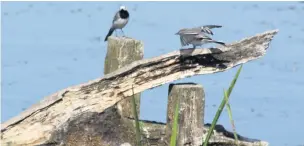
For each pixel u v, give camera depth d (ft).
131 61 39.68
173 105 37.50
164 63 37.45
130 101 39.27
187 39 37.50
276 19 80.28
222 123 54.39
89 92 37.22
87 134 37.27
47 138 36.78
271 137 53.06
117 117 37.78
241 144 38.86
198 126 37.58
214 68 38.11
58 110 36.91
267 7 82.99
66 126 36.96
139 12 79.92
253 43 38.29
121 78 37.40
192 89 37.29
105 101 37.42
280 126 54.75
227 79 61.05
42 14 79.66
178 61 37.58
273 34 38.45
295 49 70.64
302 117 56.24
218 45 38.06
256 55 38.45
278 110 57.26
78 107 37.11
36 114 36.65
